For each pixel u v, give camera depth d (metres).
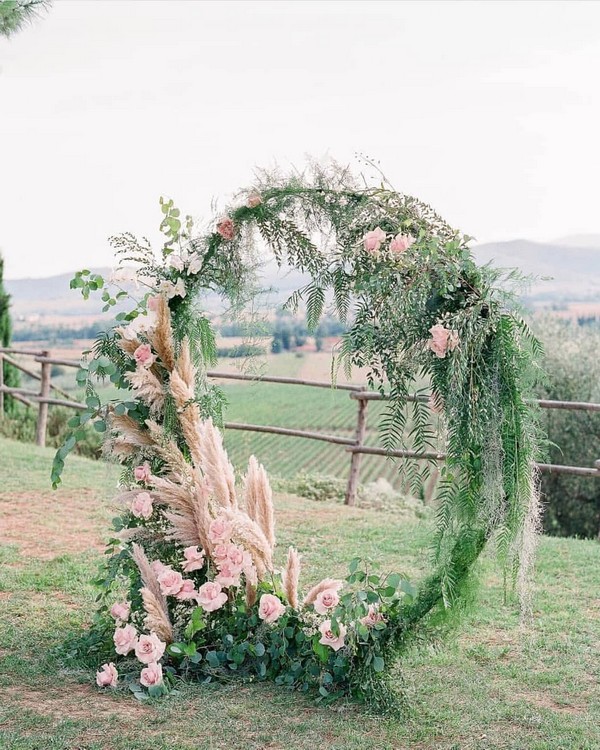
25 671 3.68
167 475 3.98
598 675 3.84
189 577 3.95
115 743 3.00
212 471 3.83
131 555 4.03
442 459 3.46
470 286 3.37
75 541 5.96
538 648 4.16
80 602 4.67
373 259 3.47
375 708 3.37
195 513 3.85
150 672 3.49
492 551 3.34
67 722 3.16
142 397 3.99
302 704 3.42
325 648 3.50
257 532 3.82
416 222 3.53
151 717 3.25
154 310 4.03
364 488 9.62
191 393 3.90
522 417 3.25
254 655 3.73
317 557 5.73
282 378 8.16
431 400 3.37
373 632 3.50
